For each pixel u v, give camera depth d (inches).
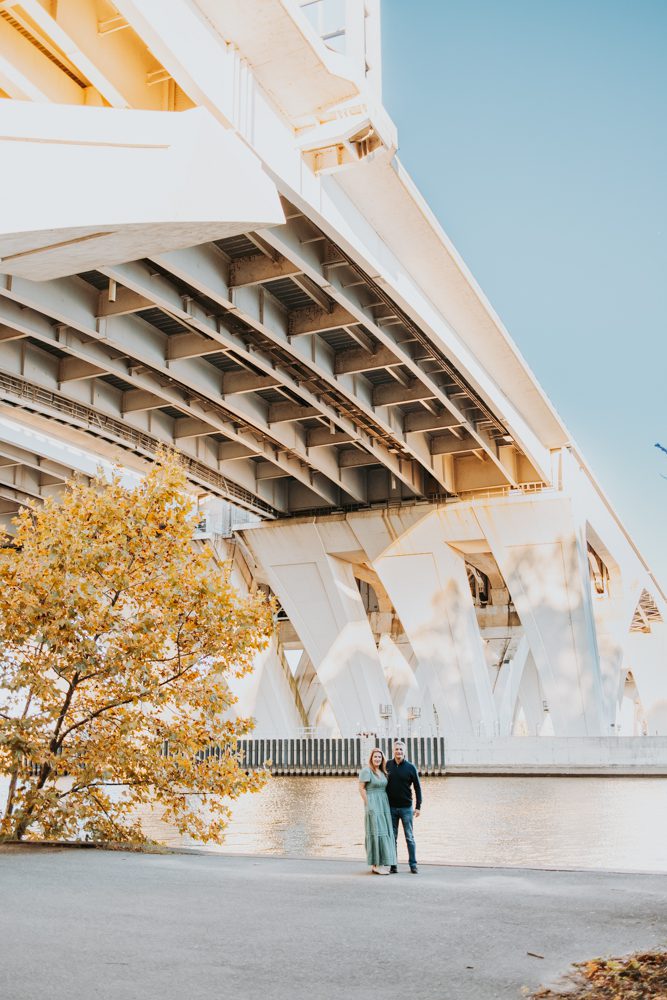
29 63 818.2
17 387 1492.4
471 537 2266.2
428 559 2316.7
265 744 2514.8
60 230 621.9
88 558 641.0
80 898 380.8
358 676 2481.5
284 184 998.4
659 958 268.5
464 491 2251.5
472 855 941.8
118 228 650.8
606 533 2517.2
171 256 1113.4
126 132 666.2
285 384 1557.6
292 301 1390.3
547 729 3457.2
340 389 1576.0
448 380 1707.7
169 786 674.2
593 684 2233.0
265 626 701.3
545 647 2261.3
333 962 279.0
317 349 1483.8
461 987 251.8
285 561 2452.0
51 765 635.5
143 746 672.4
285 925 332.2
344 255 1221.1
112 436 1718.8
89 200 633.6
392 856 495.5
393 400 1704.0
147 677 644.7
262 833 1158.3
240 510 2493.8
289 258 1171.3
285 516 2425.0
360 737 2399.1
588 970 264.1
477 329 1578.5
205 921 337.1
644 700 3070.9
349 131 999.0
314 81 956.0
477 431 1884.8
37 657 648.4
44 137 618.8
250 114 922.7
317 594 2468.0
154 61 897.5
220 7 865.5
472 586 2876.5
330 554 2427.4
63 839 666.2
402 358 1491.1
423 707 2940.5
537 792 1743.4
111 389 1656.0
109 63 837.8
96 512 682.8
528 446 1995.6
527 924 334.6
